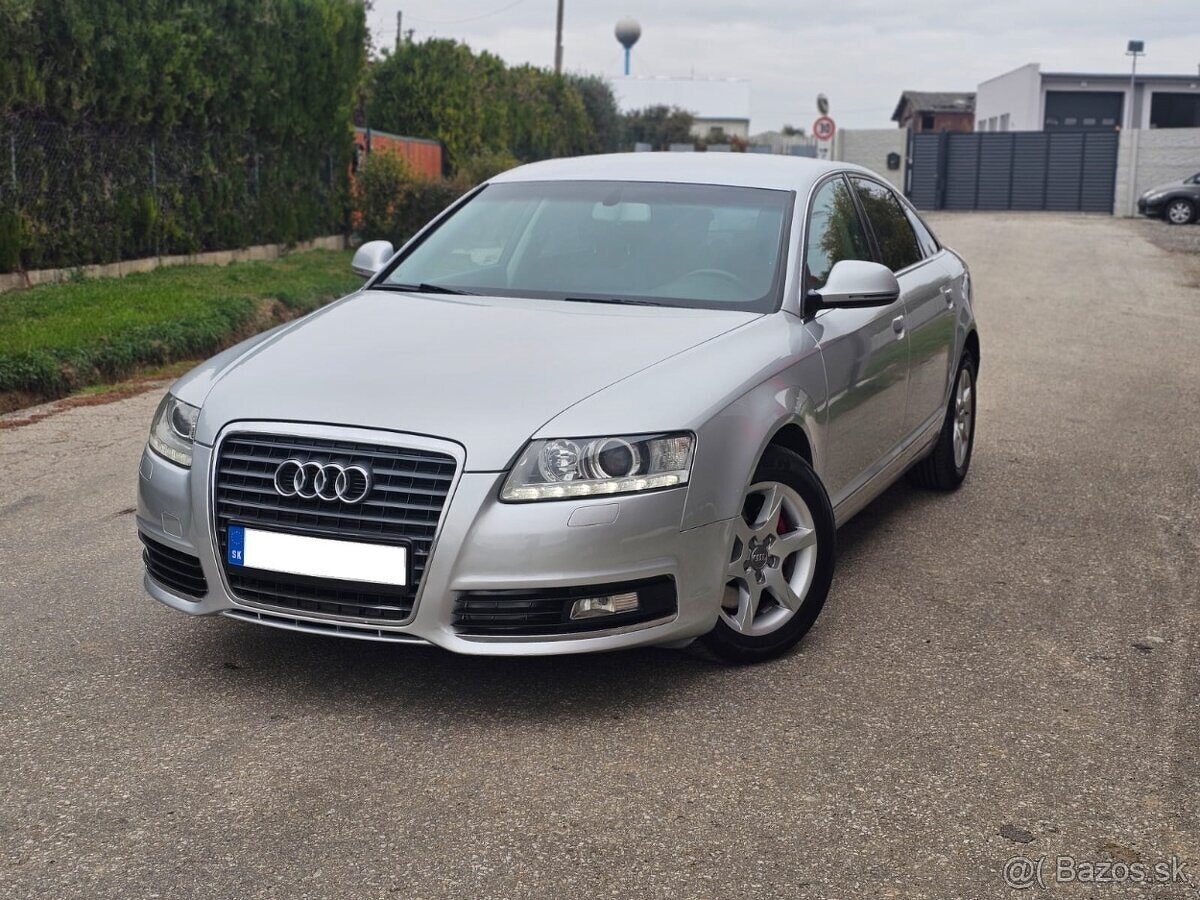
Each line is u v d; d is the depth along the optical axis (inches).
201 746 134.4
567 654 138.6
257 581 141.9
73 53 489.4
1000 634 171.0
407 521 134.1
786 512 161.2
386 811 121.0
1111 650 165.3
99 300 453.7
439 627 134.3
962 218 1469.0
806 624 162.4
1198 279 722.2
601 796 124.3
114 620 172.2
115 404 335.0
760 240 181.8
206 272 562.9
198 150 601.6
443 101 986.7
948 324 233.0
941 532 221.8
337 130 745.0
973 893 107.7
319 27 701.9
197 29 572.7
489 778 127.8
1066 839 116.9
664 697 148.0
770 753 133.9
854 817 120.5
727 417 145.6
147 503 150.6
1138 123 1950.1
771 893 107.6
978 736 138.6
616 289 177.0
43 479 253.0
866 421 188.5
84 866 111.0
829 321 178.7
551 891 107.7
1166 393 362.6
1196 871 111.5
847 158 1721.2
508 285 181.9
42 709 143.4
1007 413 333.1
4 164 468.8
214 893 107.0
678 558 139.9
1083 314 559.2
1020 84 2011.6
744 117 3501.5
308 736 137.1
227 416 143.3
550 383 142.2
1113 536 219.8
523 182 207.6
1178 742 137.7
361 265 200.8
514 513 133.0
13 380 337.4
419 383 143.1
